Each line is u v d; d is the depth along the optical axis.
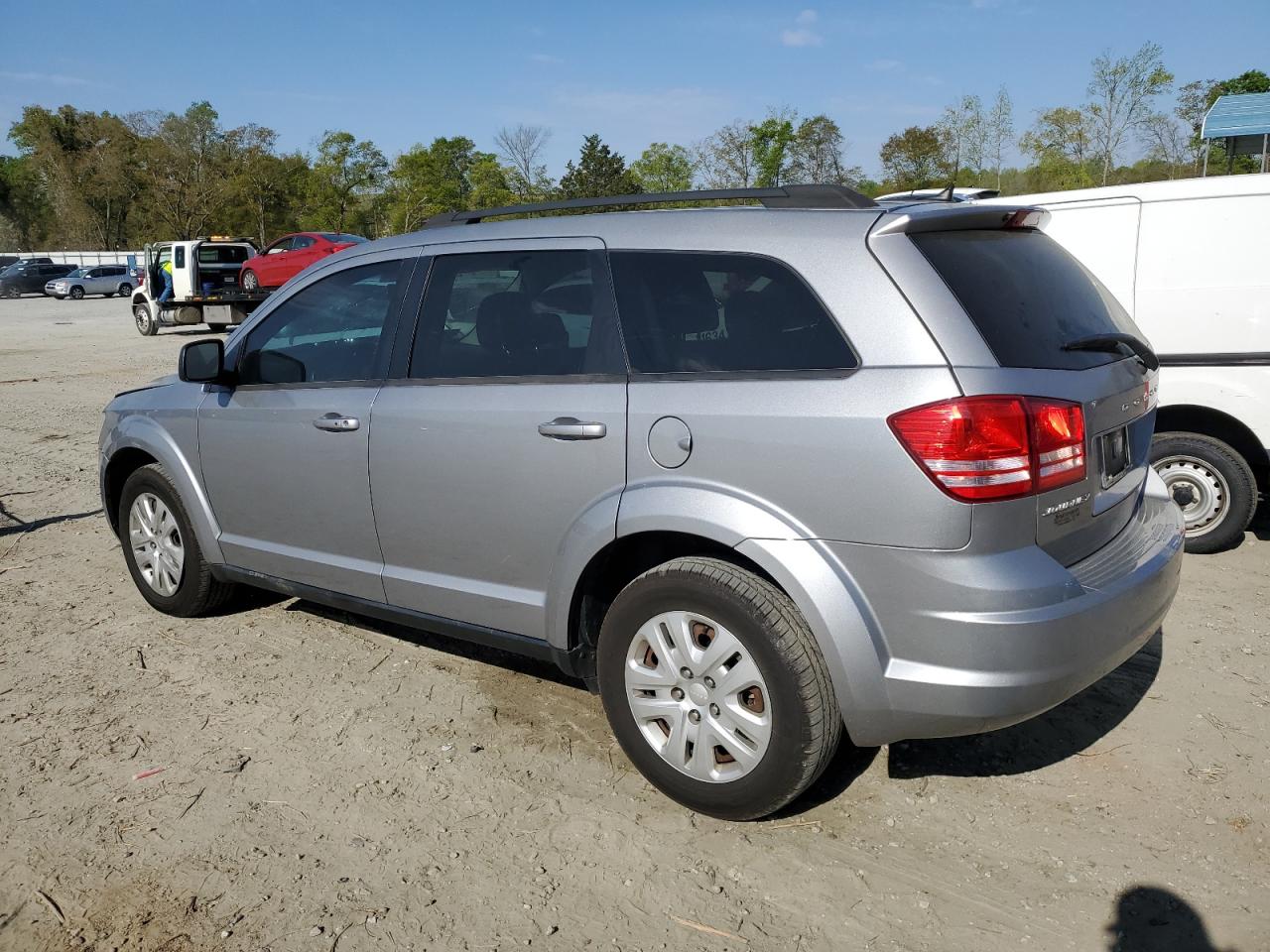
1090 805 3.17
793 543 2.79
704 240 3.10
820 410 2.74
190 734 3.78
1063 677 2.67
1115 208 5.48
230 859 3.00
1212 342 5.28
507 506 3.41
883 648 2.74
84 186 82.75
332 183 76.12
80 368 16.64
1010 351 2.71
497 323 3.53
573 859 2.97
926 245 2.82
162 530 4.89
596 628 3.44
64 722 3.90
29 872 2.96
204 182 76.88
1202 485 5.45
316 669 4.34
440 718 3.86
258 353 4.33
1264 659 4.17
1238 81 55.16
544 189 65.88
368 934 2.67
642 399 3.07
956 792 3.26
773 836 3.05
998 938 2.59
